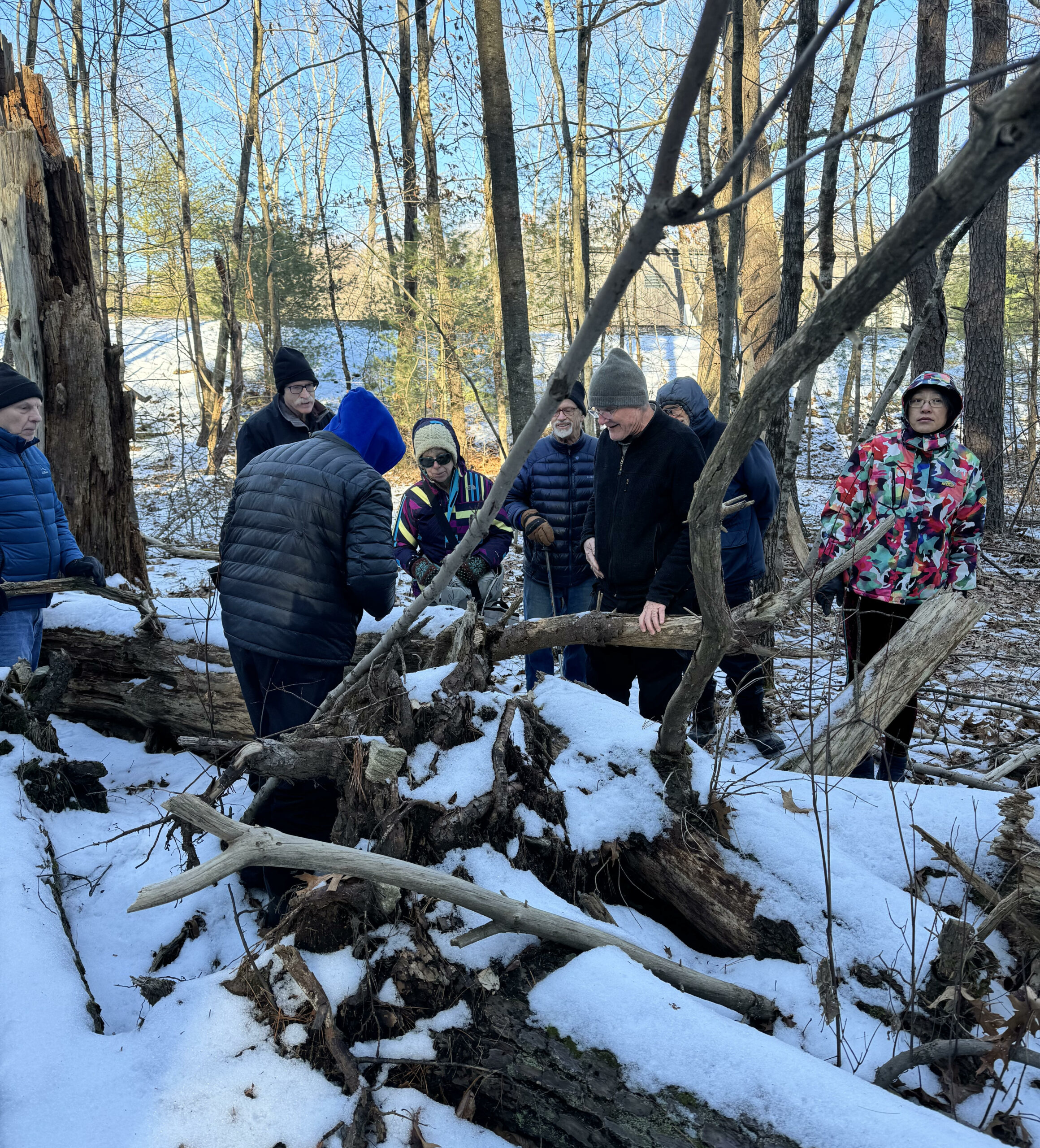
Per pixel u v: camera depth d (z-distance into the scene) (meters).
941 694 4.31
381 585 2.43
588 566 4.21
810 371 1.13
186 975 2.21
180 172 15.21
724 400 4.97
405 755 1.87
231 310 11.95
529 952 1.81
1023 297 19.56
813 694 4.35
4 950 1.99
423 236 14.70
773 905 2.02
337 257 17.34
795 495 5.16
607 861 2.16
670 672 3.11
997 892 2.00
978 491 3.31
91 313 4.86
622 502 3.13
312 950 1.84
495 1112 1.67
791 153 4.30
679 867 2.13
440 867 1.98
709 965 2.05
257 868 2.49
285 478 2.53
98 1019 1.94
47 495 3.86
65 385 4.79
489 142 4.84
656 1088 1.50
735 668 3.78
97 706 4.02
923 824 2.19
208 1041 1.70
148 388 18.28
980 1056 1.56
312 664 2.49
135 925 2.47
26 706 3.10
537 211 15.62
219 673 3.70
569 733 2.47
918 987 1.81
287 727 2.53
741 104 4.68
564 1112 1.57
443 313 13.94
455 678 2.29
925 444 3.32
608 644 2.92
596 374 3.00
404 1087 1.70
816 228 4.55
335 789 2.34
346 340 20.23
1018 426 18.72
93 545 4.94
